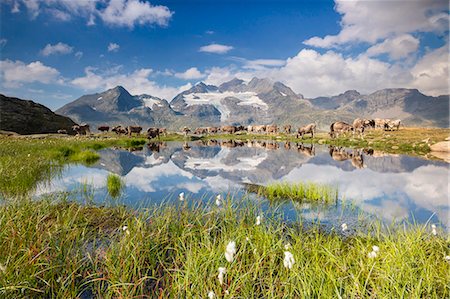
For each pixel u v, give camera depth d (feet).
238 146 183.42
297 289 19.54
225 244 22.97
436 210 40.75
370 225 33.83
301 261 21.45
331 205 43.09
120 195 48.26
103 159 105.91
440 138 156.97
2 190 48.29
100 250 25.53
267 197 47.57
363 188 55.98
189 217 33.50
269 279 20.57
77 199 44.83
